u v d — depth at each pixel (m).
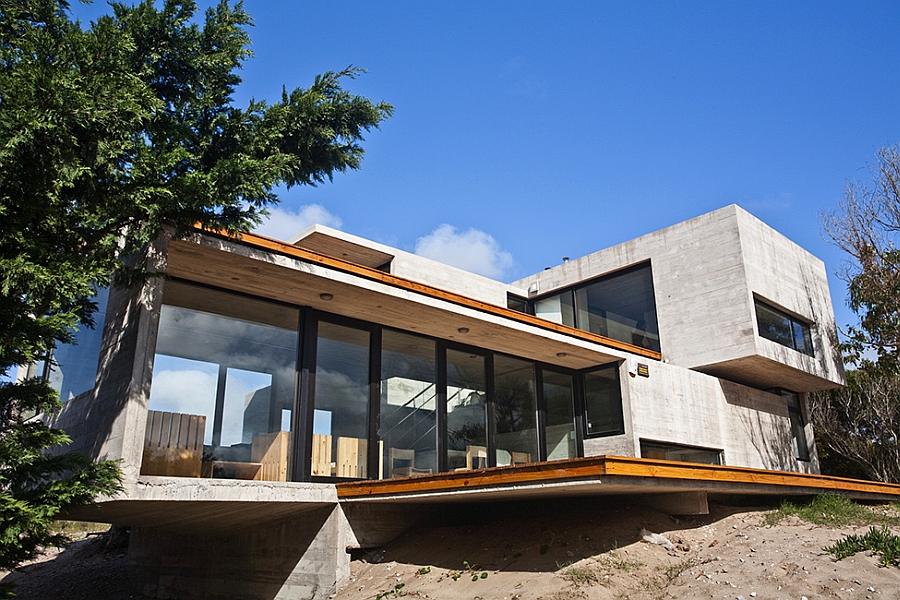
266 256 10.24
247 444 10.80
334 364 12.30
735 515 11.66
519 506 12.23
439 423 13.66
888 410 22.58
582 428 16.28
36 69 6.77
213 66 9.45
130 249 8.44
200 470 10.11
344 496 10.86
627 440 15.16
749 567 8.52
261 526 12.15
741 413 17.95
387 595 9.35
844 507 12.17
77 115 6.93
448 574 9.63
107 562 17.45
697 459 16.53
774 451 18.67
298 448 11.34
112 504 9.18
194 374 10.45
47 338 7.14
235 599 12.27
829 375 19.06
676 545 10.06
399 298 11.78
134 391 8.84
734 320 16.52
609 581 8.42
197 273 10.64
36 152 6.82
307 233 17.64
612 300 19.31
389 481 10.44
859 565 8.05
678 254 17.95
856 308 19.39
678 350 17.48
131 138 7.93
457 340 14.40
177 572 13.80
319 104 10.26
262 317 11.62
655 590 8.38
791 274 18.64
